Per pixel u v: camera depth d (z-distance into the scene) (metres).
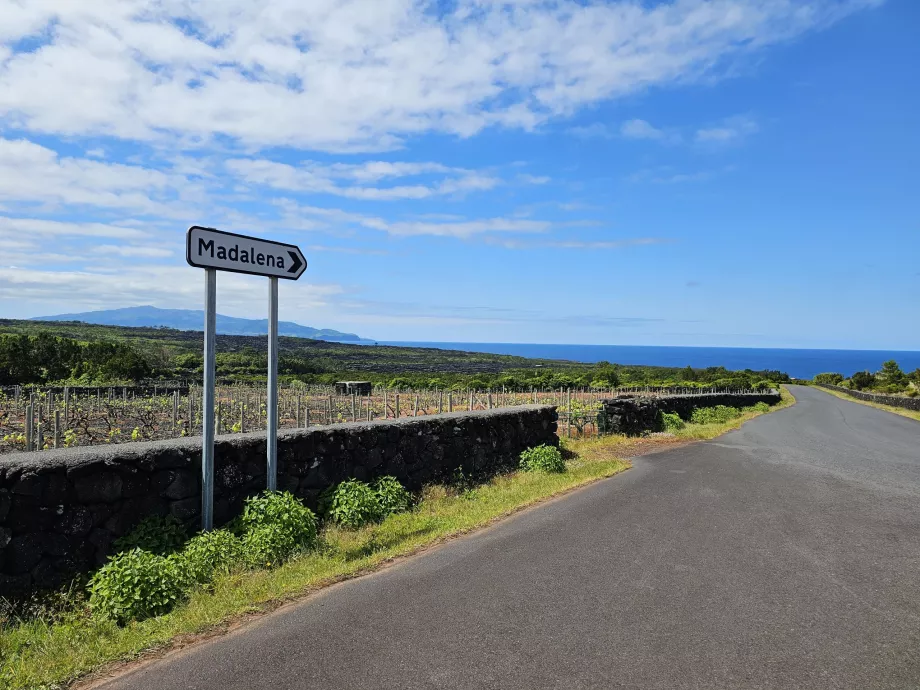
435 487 8.36
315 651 3.54
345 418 20.02
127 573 4.30
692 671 3.30
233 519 5.77
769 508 7.54
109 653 3.57
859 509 7.59
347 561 5.31
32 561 4.42
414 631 3.81
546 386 46.78
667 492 8.48
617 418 16.80
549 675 3.25
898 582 4.83
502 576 4.87
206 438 5.38
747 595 4.48
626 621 3.97
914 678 3.25
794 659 3.46
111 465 4.88
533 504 7.69
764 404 35.09
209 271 5.47
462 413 9.77
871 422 25.20
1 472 4.30
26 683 3.25
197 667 3.37
